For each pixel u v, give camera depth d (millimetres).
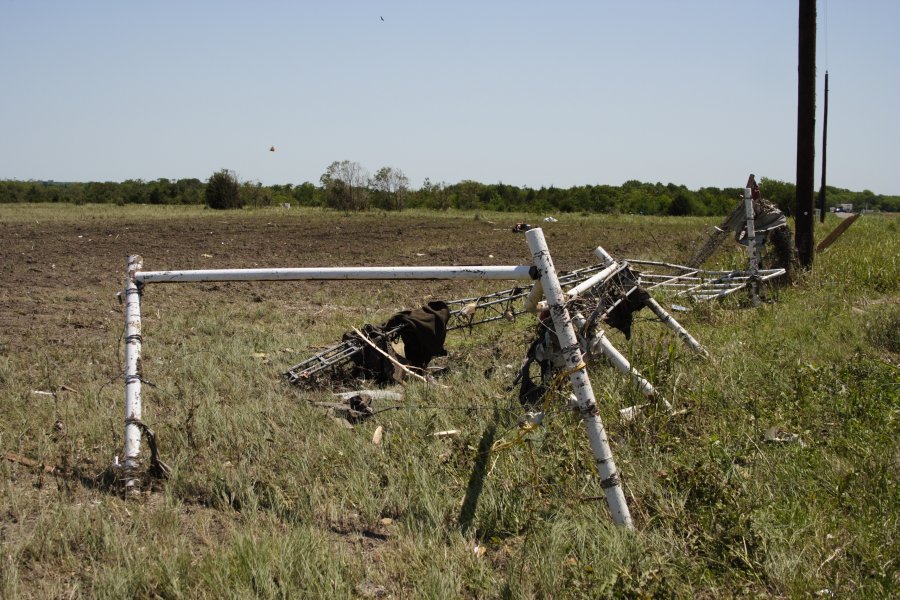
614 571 3520
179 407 6180
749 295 10500
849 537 3904
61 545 3967
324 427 5758
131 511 4391
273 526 4195
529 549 3916
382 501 4523
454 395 6547
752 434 5156
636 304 6555
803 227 12125
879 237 18906
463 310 8359
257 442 5379
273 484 4633
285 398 6602
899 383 5934
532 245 4176
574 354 4105
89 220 33062
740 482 4414
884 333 7633
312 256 20125
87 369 7562
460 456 4879
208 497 4645
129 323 5066
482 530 4250
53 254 19828
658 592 3355
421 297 13031
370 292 13672
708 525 3984
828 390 5855
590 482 4582
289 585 3551
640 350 6680
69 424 5707
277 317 10953
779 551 3770
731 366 6590
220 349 8336
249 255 20375
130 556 3820
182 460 5008
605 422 5445
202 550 3996
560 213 42188
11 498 4430
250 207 46000
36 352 8242
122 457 5051
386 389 7051
